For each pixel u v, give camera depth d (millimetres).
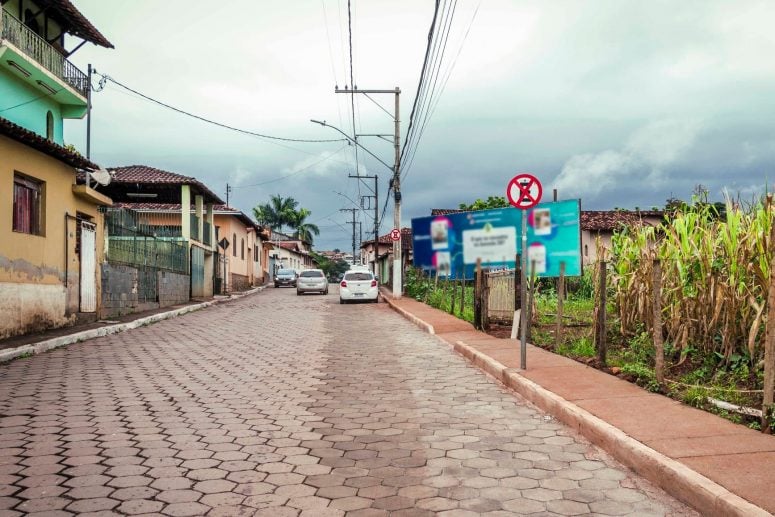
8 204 11266
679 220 8398
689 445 4516
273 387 7723
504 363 8570
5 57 16688
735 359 7059
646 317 9086
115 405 6590
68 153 12852
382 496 3949
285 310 22172
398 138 25797
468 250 25969
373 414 6250
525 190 8117
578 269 19219
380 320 17859
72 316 13969
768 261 6598
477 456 4820
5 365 9273
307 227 74500
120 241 17484
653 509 3736
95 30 21109
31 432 5434
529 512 3688
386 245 60625
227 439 5273
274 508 3734
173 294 22969
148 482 4172
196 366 9438
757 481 3736
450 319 16016
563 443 5191
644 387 6719
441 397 7102
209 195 28562
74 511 3641
